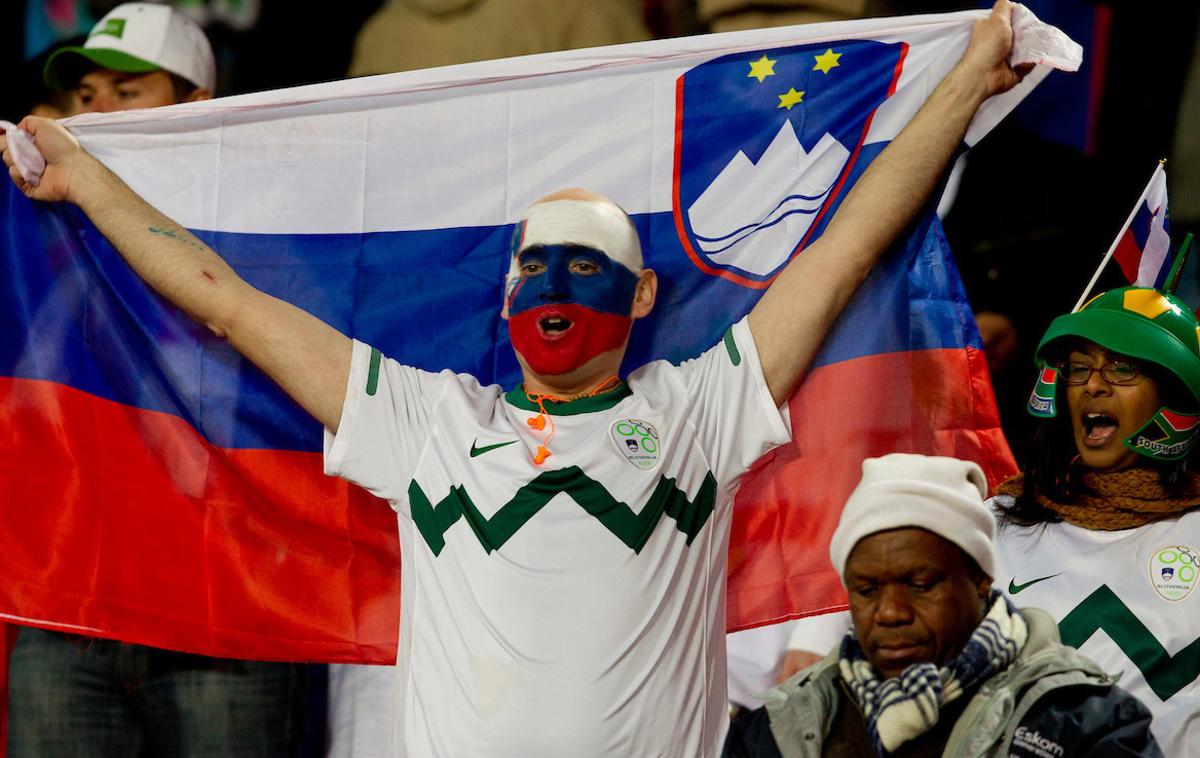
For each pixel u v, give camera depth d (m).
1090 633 13.41
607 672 12.63
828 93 15.41
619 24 24.45
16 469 15.12
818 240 14.56
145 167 15.80
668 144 15.59
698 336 15.27
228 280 14.88
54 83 19.84
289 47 25.64
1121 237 15.50
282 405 15.56
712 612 13.57
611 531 12.98
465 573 13.05
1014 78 15.03
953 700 10.67
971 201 22.42
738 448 13.94
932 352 15.03
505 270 15.70
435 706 12.89
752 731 11.27
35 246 15.52
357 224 15.84
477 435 13.60
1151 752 10.37
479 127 15.83
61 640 15.35
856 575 11.15
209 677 15.43
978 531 11.15
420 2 24.94
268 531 15.43
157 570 15.20
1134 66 22.94
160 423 15.43
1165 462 13.77
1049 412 14.04
